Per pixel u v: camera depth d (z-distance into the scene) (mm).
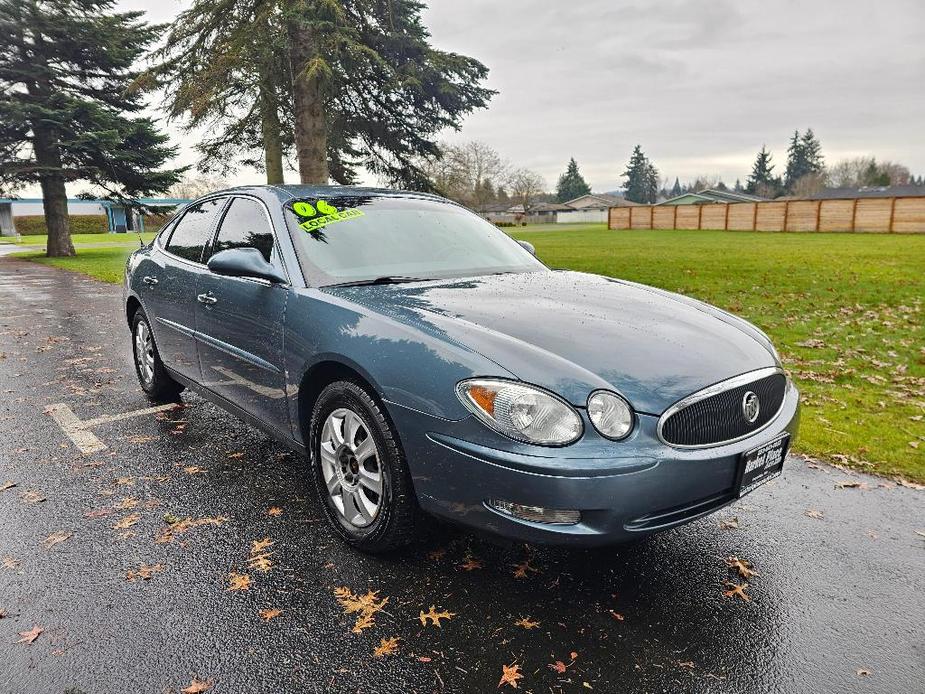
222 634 2266
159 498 3354
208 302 3699
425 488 2398
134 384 5680
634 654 2180
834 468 3826
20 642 2211
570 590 2549
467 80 16922
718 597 2514
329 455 2893
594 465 2100
